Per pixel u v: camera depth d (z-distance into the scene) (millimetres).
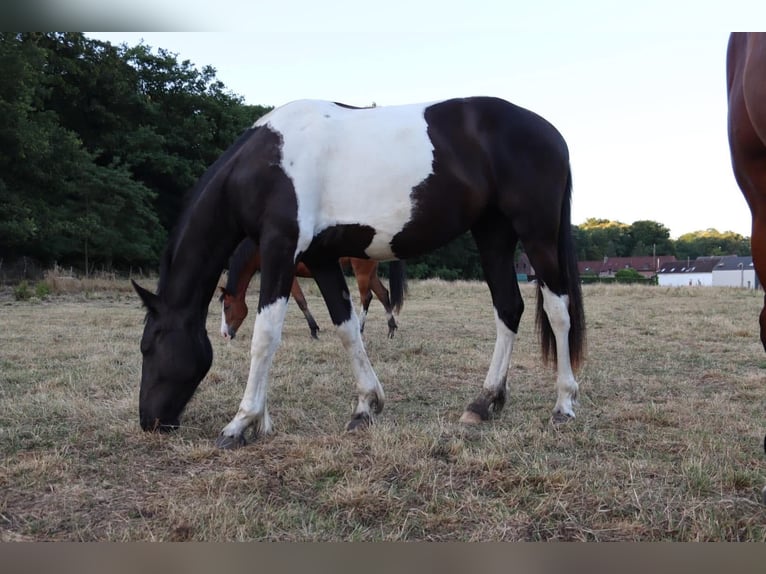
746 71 1812
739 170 2061
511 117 3279
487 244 3604
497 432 3049
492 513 2160
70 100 21828
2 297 12125
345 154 3074
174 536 1993
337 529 2062
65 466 2588
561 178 3330
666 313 9875
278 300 2982
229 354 5598
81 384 4148
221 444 2881
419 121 3213
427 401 3957
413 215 3125
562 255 3408
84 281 14117
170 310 3145
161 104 25594
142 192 20125
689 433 3078
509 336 3578
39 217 16516
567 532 2029
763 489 2193
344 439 2959
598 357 5637
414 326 8227
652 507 2162
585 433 3080
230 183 3088
